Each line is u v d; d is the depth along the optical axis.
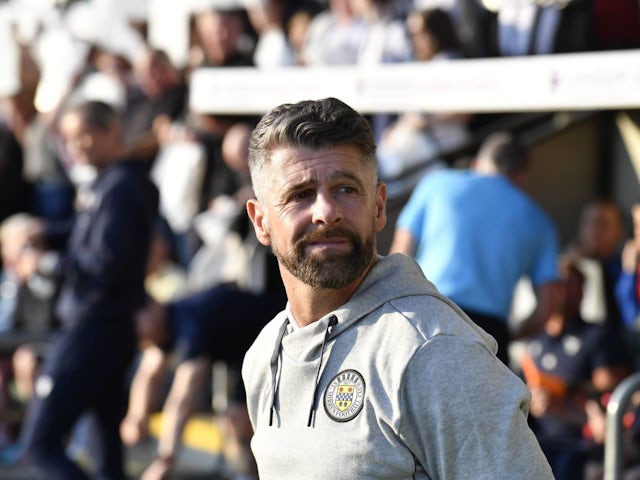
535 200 21.69
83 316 17.52
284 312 7.66
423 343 6.68
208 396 22.44
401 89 18.89
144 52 26.98
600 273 19.81
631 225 21.70
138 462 21.28
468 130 22.39
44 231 19.08
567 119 21.77
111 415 18.19
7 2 31.98
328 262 6.91
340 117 6.99
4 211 25.56
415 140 21.31
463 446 6.58
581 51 20.02
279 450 7.09
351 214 6.93
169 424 18.16
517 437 6.61
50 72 28.78
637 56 16.70
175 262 24.03
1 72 25.94
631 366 17.84
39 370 21.25
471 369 6.61
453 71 18.36
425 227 16.19
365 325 6.96
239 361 18.27
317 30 24.45
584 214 20.06
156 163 26.00
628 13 19.73
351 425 6.78
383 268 7.11
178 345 18.56
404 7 23.28
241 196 22.58
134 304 17.73
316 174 6.90
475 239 15.87
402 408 6.64
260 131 7.16
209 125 24.05
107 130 17.59
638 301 19.44
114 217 17.28
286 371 7.20
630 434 14.74
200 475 20.61
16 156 25.67
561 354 17.92
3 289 22.09
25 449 17.62
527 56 20.36
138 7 29.92
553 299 16.27
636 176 21.67
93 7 29.84
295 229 6.96
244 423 18.45
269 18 25.38
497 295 15.88
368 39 23.14
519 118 21.77
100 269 17.22
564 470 16.20
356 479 6.73
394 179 21.22
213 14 25.47
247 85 20.64
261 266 18.89
